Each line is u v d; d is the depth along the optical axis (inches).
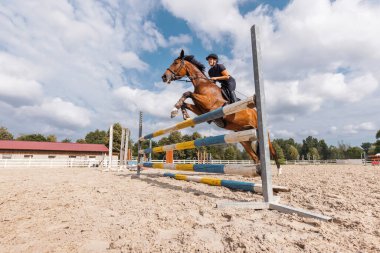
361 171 337.4
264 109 128.1
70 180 256.8
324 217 92.4
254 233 78.7
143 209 114.5
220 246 69.6
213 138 162.1
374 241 71.7
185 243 71.4
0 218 100.2
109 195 154.0
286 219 97.0
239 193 160.7
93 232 82.4
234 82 188.1
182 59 195.2
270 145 262.1
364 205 117.2
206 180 177.6
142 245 70.2
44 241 74.7
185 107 189.5
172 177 265.4
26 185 208.1
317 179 220.1
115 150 1517.0
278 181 213.3
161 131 238.1
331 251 64.7
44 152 1069.1
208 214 104.6
